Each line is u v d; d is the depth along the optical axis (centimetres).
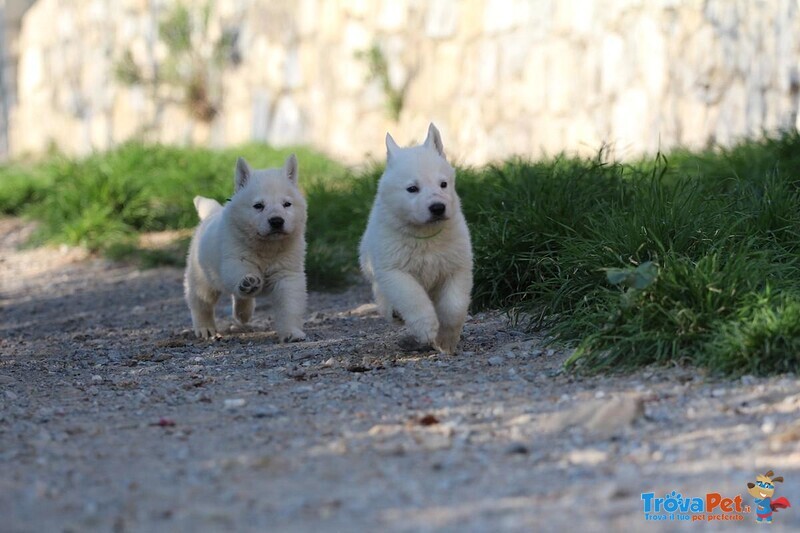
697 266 1712
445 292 1873
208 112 6222
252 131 5978
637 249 1889
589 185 2402
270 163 4734
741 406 1402
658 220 1927
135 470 1269
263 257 2152
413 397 1578
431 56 5000
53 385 1839
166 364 1997
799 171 2580
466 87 4828
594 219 2170
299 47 5694
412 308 1806
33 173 5216
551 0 4372
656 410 1409
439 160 1852
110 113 6794
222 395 1670
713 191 2336
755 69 3572
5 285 3431
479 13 4753
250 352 2064
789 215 2044
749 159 2880
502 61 4622
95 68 6956
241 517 1087
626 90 4056
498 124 4644
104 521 1088
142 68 6512
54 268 3650
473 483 1168
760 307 1625
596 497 1105
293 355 1983
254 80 5972
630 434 1324
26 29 7875
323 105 5538
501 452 1284
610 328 1677
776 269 1792
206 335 2306
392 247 1838
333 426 1437
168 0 6350
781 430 1287
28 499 1166
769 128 3488
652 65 3947
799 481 1123
